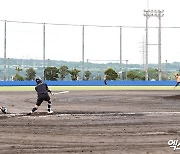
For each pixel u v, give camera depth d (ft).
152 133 96.27
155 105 179.73
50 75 465.88
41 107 166.81
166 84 427.74
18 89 341.41
